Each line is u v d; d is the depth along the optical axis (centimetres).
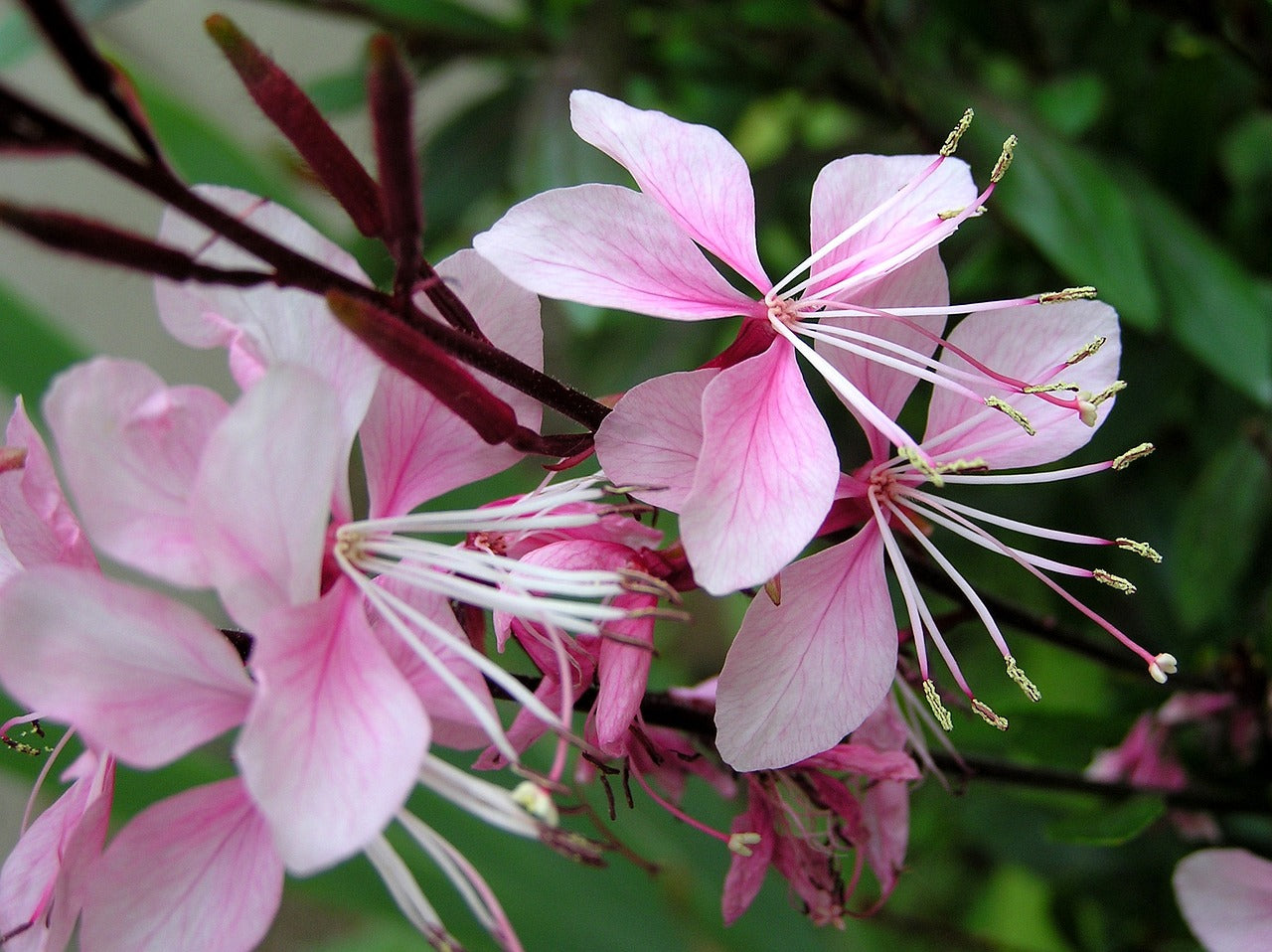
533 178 11
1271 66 10
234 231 5
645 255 6
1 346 11
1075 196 10
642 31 13
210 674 5
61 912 5
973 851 14
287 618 5
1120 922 11
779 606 6
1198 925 8
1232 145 12
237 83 6
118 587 5
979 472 7
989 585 13
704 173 7
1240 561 10
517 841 11
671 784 7
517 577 6
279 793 5
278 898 5
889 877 7
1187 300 10
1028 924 15
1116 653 8
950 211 7
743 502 6
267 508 5
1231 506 10
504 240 6
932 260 7
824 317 6
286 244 6
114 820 10
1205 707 9
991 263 11
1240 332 10
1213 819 10
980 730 10
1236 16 10
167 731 5
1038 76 12
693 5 12
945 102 11
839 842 7
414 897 6
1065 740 9
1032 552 12
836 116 16
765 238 13
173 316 6
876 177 7
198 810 5
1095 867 11
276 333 6
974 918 15
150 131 5
